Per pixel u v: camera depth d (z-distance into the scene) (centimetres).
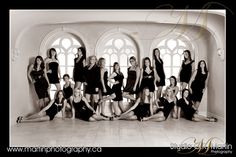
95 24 915
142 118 841
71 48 945
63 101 857
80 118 888
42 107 855
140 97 878
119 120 855
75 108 855
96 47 916
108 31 913
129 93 883
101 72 870
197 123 802
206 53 929
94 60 883
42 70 852
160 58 895
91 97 881
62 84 948
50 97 938
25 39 848
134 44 938
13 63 771
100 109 911
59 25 909
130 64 945
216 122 819
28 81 873
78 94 857
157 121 832
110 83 945
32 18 777
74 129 714
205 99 934
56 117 907
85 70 881
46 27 904
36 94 907
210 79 909
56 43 946
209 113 912
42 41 904
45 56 915
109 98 867
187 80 894
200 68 877
